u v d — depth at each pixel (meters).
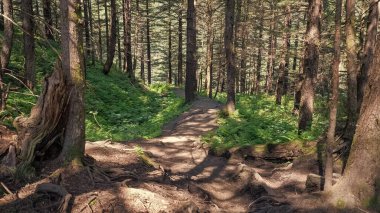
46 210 5.95
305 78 13.08
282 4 17.44
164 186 7.73
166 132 15.69
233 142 12.42
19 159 7.09
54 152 7.60
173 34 47.50
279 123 15.07
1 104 10.44
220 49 34.78
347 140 8.98
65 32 7.39
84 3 23.11
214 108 19.41
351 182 6.53
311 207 6.83
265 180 8.84
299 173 9.02
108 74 26.31
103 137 13.34
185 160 11.34
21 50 16.64
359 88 9.80
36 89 14.54
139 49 42.06
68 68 7.46
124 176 7.69
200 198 7.88
